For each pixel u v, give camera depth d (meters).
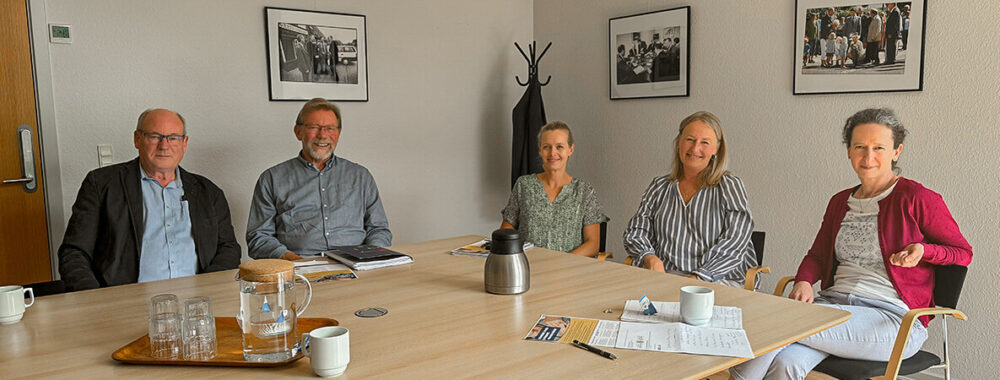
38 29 2.81
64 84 2.89
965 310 2.58
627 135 3.76
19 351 1.34
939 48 2.54
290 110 3.51
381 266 2.15
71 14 2.88
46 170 2.88
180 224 2.52
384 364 1.25
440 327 1.48
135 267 2.40
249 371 1.23
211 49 3.24
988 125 2.43
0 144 2.78
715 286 1.86
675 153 2.59
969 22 2.46
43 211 2.90
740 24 3.16
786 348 1.92
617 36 3.76
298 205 2.89
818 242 2.34
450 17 4.01
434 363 1.25
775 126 3.07
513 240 1.77
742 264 2.45
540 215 2.93
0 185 2.80
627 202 3.81
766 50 3.06
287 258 2.35
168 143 2.43
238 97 3.34
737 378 1.94
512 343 1.37
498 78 4.26
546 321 1.52
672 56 3.46
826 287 2.28
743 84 3.17
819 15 2.86
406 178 3.93
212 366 1.25
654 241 2.63
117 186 2.41
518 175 4.02
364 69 3.69
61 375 1.21
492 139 4.29
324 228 2.90
